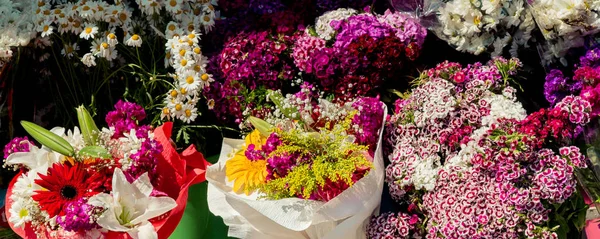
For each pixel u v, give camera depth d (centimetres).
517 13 198
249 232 182
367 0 235
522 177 170
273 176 181
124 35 223
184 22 226
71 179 179
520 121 178
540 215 168
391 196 192
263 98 213
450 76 201
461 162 179
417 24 214
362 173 184
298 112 197
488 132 176
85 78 232
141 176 179
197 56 211
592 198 183
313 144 181
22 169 193
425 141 190
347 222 179
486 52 214
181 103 212
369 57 204
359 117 190
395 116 198
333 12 219
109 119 195
